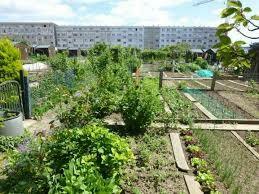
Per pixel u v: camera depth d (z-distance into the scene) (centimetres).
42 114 909
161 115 844
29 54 4766
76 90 1020
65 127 664
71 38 9150
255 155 633
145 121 739
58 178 353
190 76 2419
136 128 749
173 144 664
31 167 395
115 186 350
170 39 9250
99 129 472
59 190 329
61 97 897
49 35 8950
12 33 8988
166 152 622
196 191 461
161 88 1280
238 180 516
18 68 993
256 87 1656
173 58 4247
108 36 9150
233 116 931
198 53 5328
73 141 450
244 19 150
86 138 453
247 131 819
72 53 6506
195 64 3347
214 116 945
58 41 9175
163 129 770
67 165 396
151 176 504
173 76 2405
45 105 964
